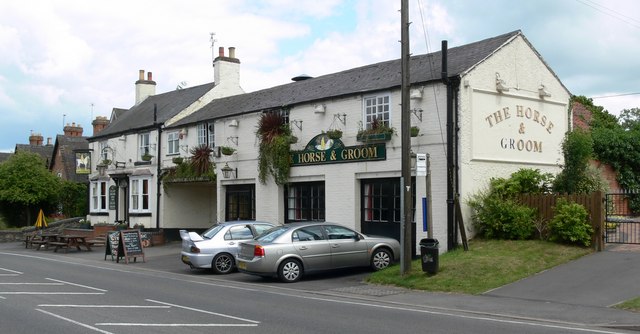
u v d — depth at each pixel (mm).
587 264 14516
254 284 15938
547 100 20422
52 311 11312
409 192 15477
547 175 18344
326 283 15797
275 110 24094
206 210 32469
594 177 19469
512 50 19406
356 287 14930
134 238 22594
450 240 17453
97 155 37219
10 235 36594
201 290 14680
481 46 19953
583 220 15969
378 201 20203
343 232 17109
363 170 20328
